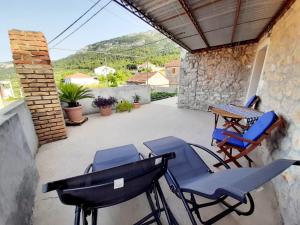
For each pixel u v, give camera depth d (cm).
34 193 158
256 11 234
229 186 69
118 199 105
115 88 551
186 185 129
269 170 73
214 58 489
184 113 505
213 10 228
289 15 200
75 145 278
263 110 276
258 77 404
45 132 282
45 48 264
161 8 220
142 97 655
